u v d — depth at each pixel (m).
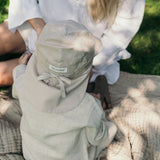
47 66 1.50
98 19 2.21
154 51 3.34
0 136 2.00
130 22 2.21
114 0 2.06
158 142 2.10
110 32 2.31
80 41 1.47
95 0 2.06
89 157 1.87
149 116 2.26
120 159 1.93
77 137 1.73
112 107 2.50
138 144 2.07
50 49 1.45
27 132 1.80
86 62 1.53
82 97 1.65
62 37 1.45
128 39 2.32
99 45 1.61
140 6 2.16
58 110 1.61
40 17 2.21
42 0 2.23
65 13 2.21
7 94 2.54
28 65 1.63
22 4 2.20
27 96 1.64
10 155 1.93
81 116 1.65
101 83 2.50
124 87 2.74
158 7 3.75
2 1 3.41
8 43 2.59
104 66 2.51
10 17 2.31
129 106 2.43
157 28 3.55
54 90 1.51
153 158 2.05
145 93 2.68
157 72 3.17
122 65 3.15
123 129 2.17
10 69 2.53
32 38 2.47
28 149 1.83
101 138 1.80
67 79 1.51
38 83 1.53
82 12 2.19
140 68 3.17
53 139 1.71
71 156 1.77
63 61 1.44
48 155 1.75
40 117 1.67
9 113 2.26
